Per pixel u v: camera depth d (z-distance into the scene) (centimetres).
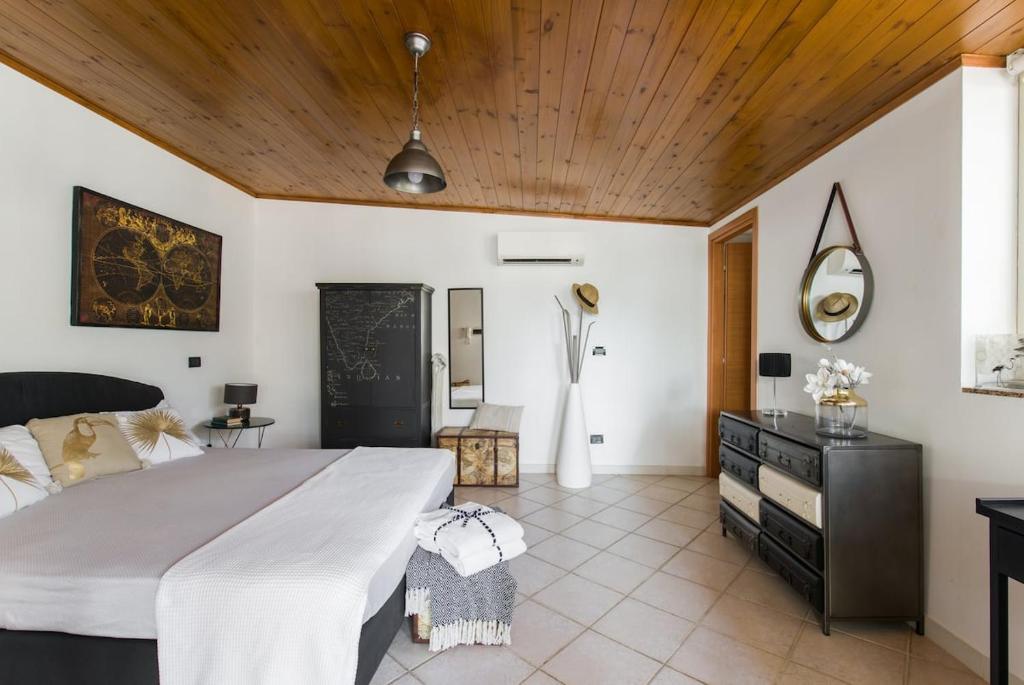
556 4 170
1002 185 195
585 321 461
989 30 178
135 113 278
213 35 199
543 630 214
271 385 444
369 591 153
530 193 402
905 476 209
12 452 196
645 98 236
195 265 353
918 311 216
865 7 167
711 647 202
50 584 138
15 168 229
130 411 277
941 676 184
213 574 137
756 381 361
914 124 219
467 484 431
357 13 180
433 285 458
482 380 462
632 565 277
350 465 257
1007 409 177
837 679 182
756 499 273
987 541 183
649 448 466
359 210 452
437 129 279
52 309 247
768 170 328
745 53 196
